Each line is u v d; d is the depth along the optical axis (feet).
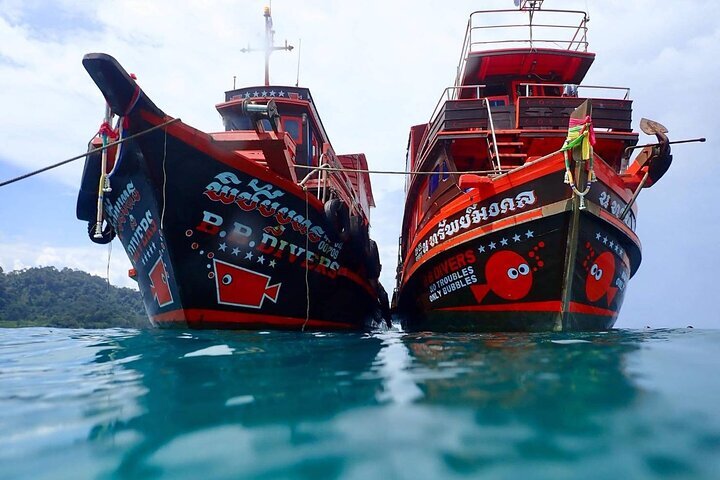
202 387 11.48
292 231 30.83
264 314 30.76
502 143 34.55
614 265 30.01
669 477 6.22
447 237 31.73
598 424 8.05
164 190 26.16
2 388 11.89
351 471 6.47
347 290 38.81
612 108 33.99
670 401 9.34
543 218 27.14
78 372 14.16
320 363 14.66
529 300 28.81
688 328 32.01
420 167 39.63
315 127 46.26
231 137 32.99
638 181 30.35
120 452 7.50
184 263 27.76
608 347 17.03
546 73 41.57
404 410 9.04
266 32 54.60
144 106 24.44
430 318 36.52
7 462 7.24
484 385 10.91
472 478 6.19
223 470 6.68
